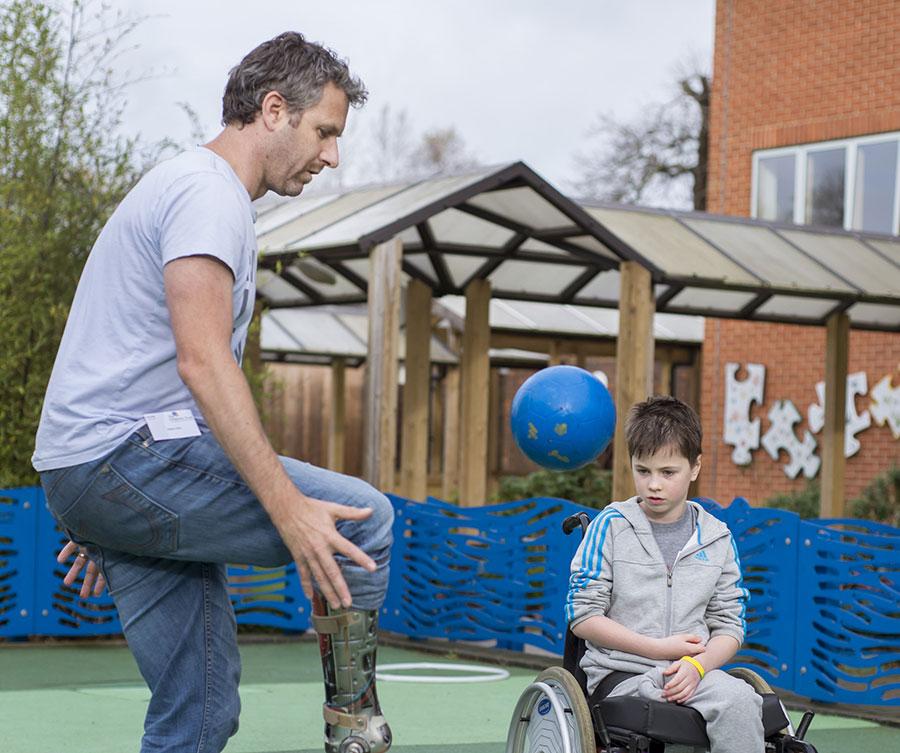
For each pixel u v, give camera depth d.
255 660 9.20
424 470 13.63
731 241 13.65
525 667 9.11
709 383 19.39
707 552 4.23
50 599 9.61
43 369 10.12
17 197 10.21
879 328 16.05
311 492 2.99
